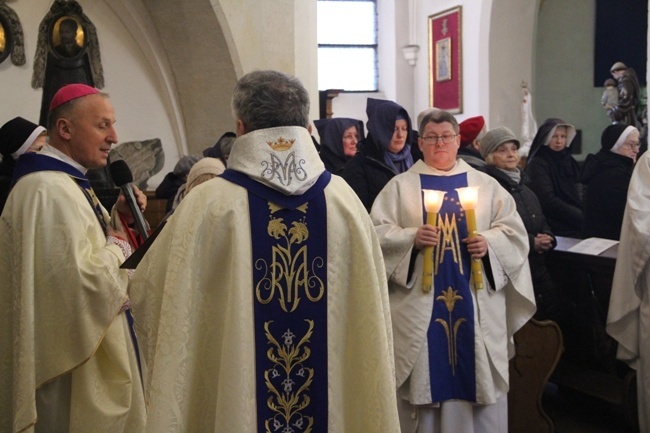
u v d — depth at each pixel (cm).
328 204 204
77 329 266
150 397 191
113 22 715
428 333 337
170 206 532
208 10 693
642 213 391
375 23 1522
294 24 746
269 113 201
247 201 198
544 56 1343
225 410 190
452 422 339
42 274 268
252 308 195
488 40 1244
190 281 194
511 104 1268
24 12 641
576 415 473
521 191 436
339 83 1509
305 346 199
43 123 657
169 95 757
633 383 421
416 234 333
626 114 1107
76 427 275
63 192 273
